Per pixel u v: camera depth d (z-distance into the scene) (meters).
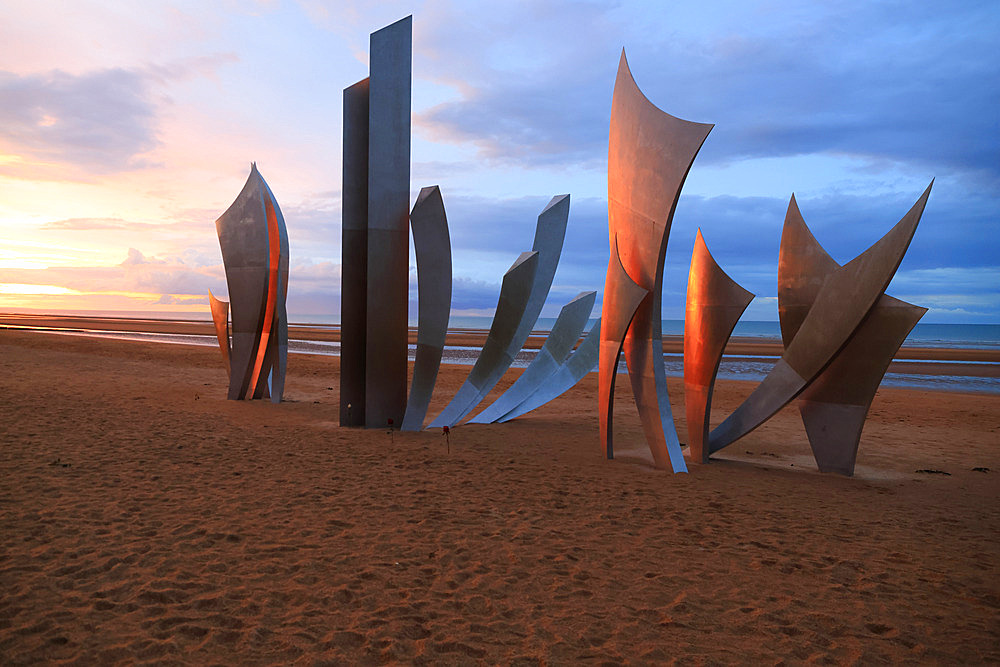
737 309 7.13
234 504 5.27
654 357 7.10
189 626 3.15
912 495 6.42
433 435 9.10
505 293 9.89
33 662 2.75
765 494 6.28
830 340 6.99
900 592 3.92
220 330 12.18
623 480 6.68
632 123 7.12
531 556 4.36
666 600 3.71
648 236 6.91
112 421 8.72
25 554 3.98
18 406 9.41
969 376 21.62
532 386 11.06
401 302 9.52
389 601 3.56
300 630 3.17
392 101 9.40
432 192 9.09
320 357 23.34
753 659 3.05
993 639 3.31
